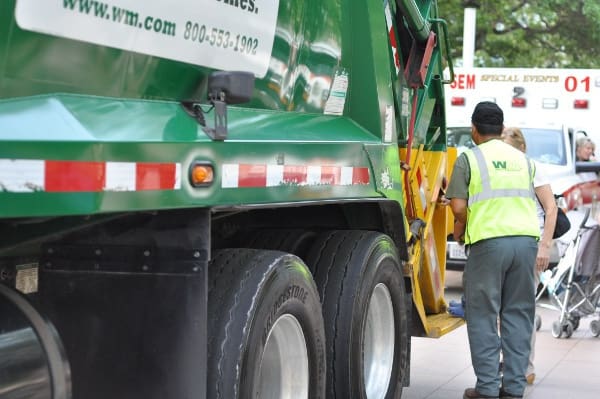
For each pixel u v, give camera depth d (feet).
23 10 12.44
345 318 20.89
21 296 13.88
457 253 51.37
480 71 68.59
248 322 16.01
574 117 67.51
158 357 15.30
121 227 15.20
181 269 15.17
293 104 19.99
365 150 21.18
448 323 28.73
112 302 15.57
